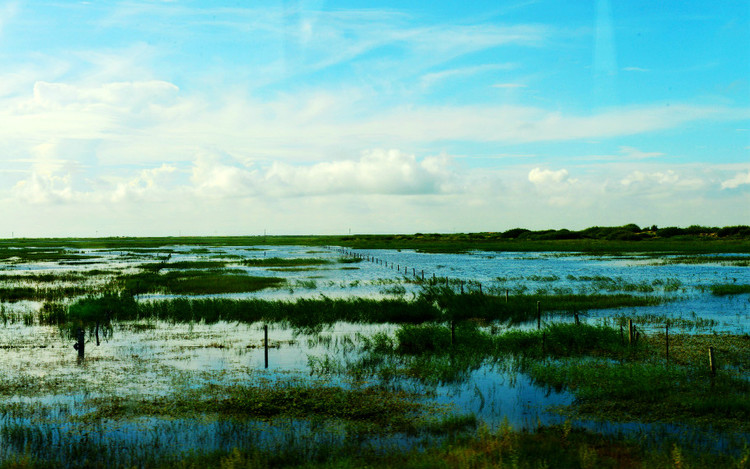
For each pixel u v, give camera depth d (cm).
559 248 12125
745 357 1977
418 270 6362
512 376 1802
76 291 4181
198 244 18462
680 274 5541
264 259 8438
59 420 1420
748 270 5984
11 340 2438
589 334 2173
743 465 1040
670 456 1134
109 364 1994
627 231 16075
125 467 1129
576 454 1130
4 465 1120
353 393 1630
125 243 19825
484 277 5356
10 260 8681
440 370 1828
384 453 1190
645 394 1543
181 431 1344
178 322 2903
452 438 1270
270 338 2486
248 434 1323
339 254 10769
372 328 2745
